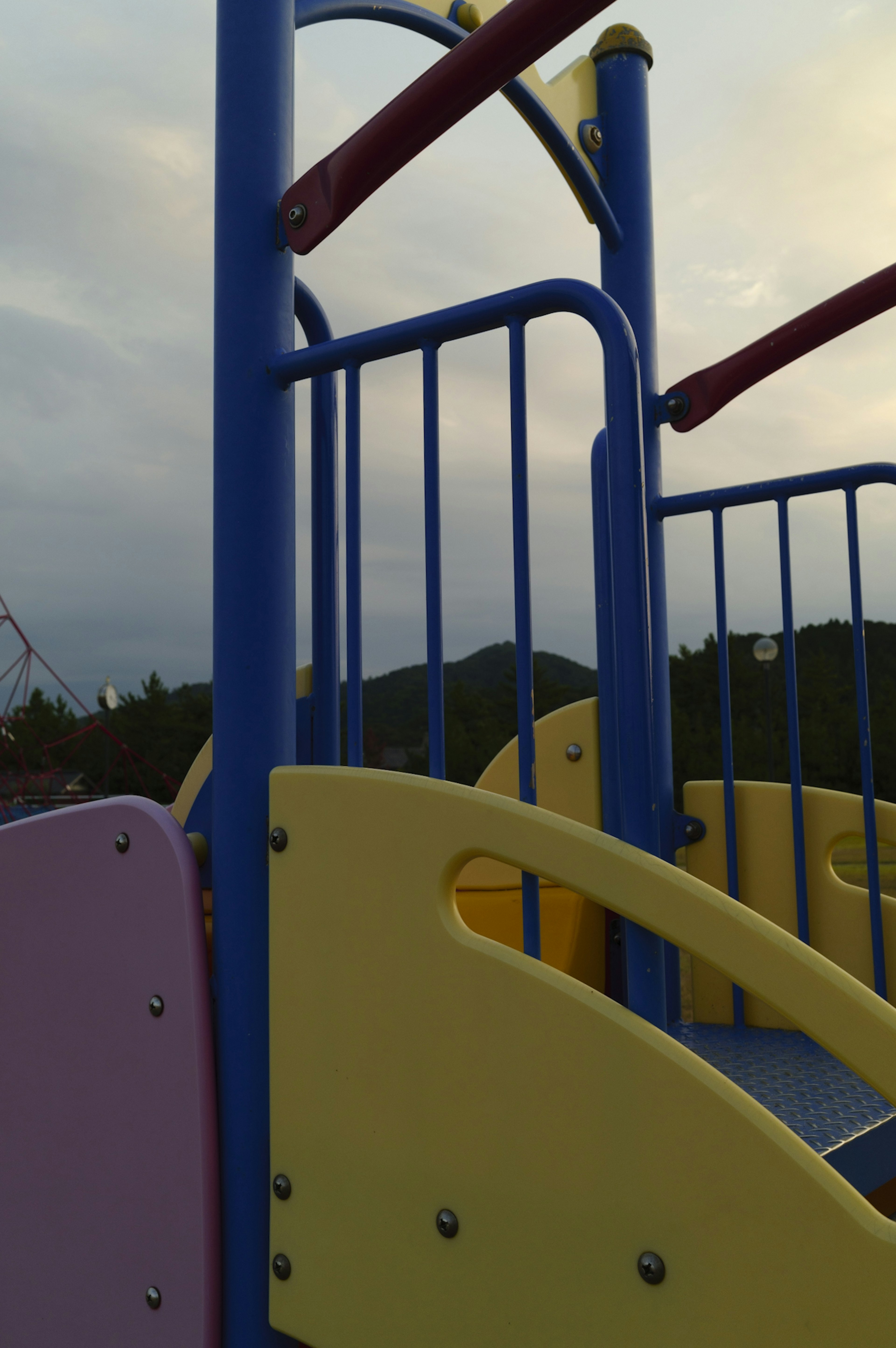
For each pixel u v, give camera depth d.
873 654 46.00
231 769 0.77
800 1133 0.84
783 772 30.52
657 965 0.59
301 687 1.09
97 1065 0.81
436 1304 0.62
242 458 0.80
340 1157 0.68
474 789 0.65
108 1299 0.78
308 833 0.72
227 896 0.76
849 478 1.23
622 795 0.64
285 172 0.86
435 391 0.73
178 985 0.75
